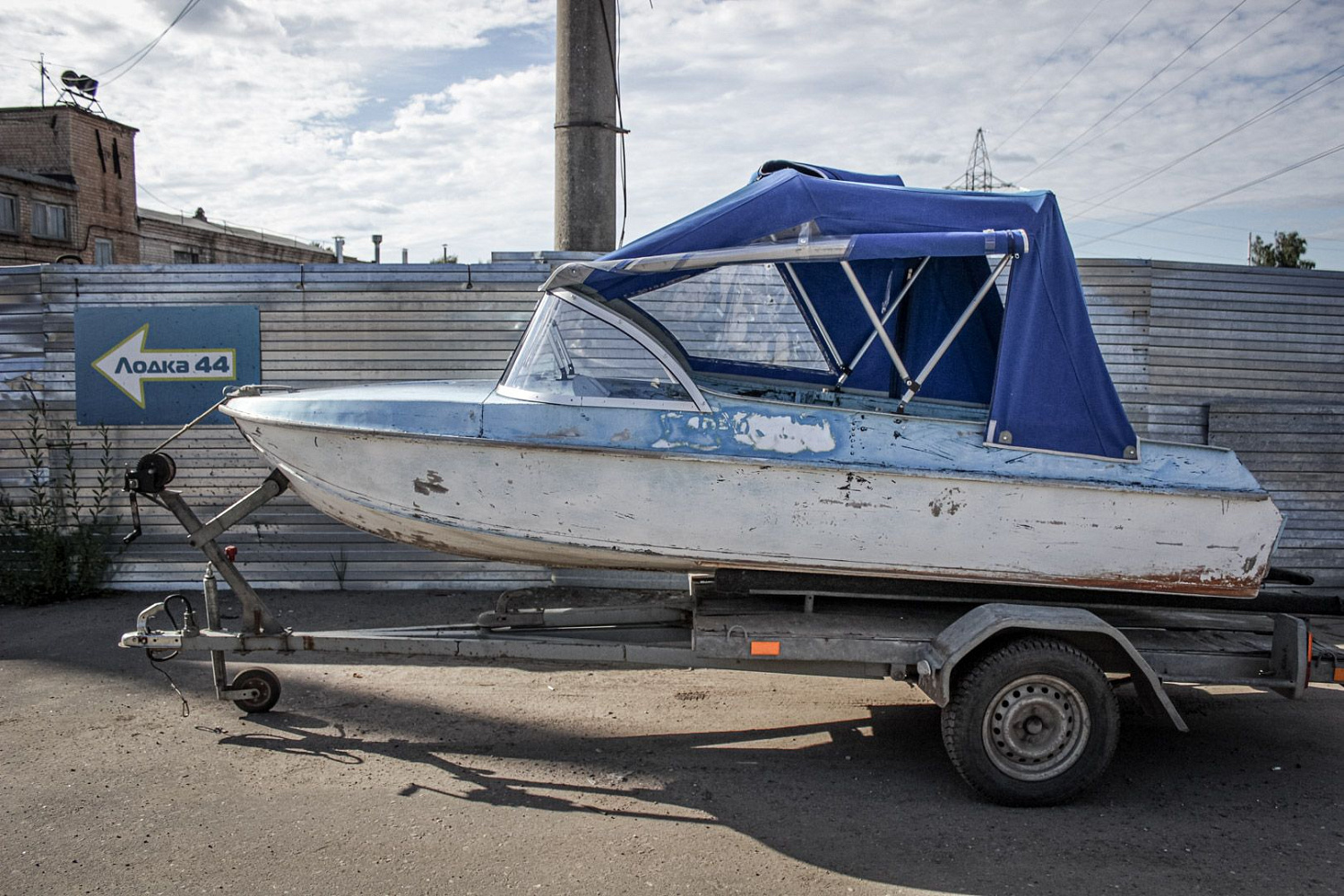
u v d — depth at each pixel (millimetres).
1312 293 7336
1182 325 7301
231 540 7262
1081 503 3922
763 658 3969
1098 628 3754
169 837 3398
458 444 4004
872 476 3869
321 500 4488
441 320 7199
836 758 4293
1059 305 3990
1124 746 4523
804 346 4715
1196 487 3939
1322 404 7332
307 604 6895
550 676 5480
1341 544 7305
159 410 7180
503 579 7211
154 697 4984
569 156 8320
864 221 3977
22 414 7211
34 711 4758
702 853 3324
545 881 3109
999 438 3926
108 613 6742
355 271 7164
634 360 4066
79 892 3016
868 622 4105
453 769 4094
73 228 20312
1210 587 4020
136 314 7121
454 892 3029
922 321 4629
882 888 3094
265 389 5008
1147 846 3439
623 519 4000
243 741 4387
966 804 3812
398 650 4320
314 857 3258
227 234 26188
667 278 4309
